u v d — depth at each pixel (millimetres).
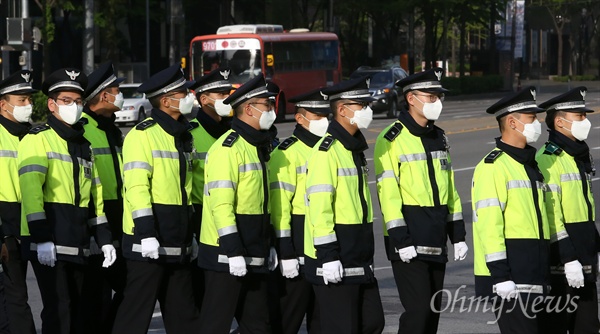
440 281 20688
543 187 18625
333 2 149625
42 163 20250
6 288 21641
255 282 19984
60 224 20391
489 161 18391
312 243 19156
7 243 21578
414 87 20344
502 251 18047
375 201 46188
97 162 21781
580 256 19891
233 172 19406
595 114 95438
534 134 18391
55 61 128375
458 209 20844
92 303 21547
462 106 126062
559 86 192375
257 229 19781
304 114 21031
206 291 19969
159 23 136625
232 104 19781
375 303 19469
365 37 180375
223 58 98375
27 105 22219
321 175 18906
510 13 179250
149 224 19875
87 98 21797
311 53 105688
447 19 159625
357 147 19281
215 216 19297
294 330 21422
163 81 20438
